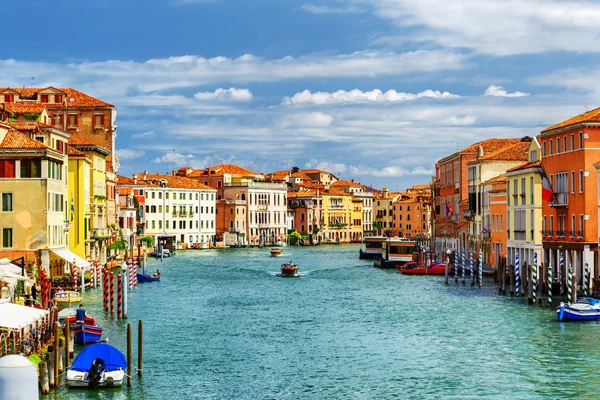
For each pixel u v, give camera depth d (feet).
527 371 127.95
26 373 68.13
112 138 341.21
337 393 117.08
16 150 199.82
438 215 403.95
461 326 170.09
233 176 630.33
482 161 303.89
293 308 207.10
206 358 139.44
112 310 187.01
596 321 171.53
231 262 411.34
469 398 113.70
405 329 168.96
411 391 117.70
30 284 167.53
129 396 113.70
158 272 294.05
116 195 362.94
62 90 344.08
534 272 209.56
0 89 323.98
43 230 201.77
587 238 201.77
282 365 134.62
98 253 291.17
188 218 566.36
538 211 232.12
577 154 206.59
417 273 317.63
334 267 372.58
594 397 113.60
